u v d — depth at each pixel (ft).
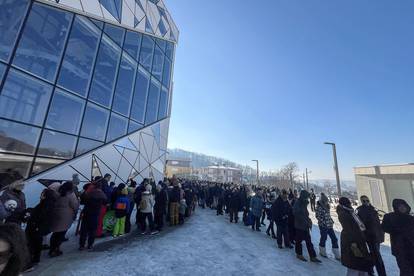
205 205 67.72
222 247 24.53
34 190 27.07
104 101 40.65
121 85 45.60
